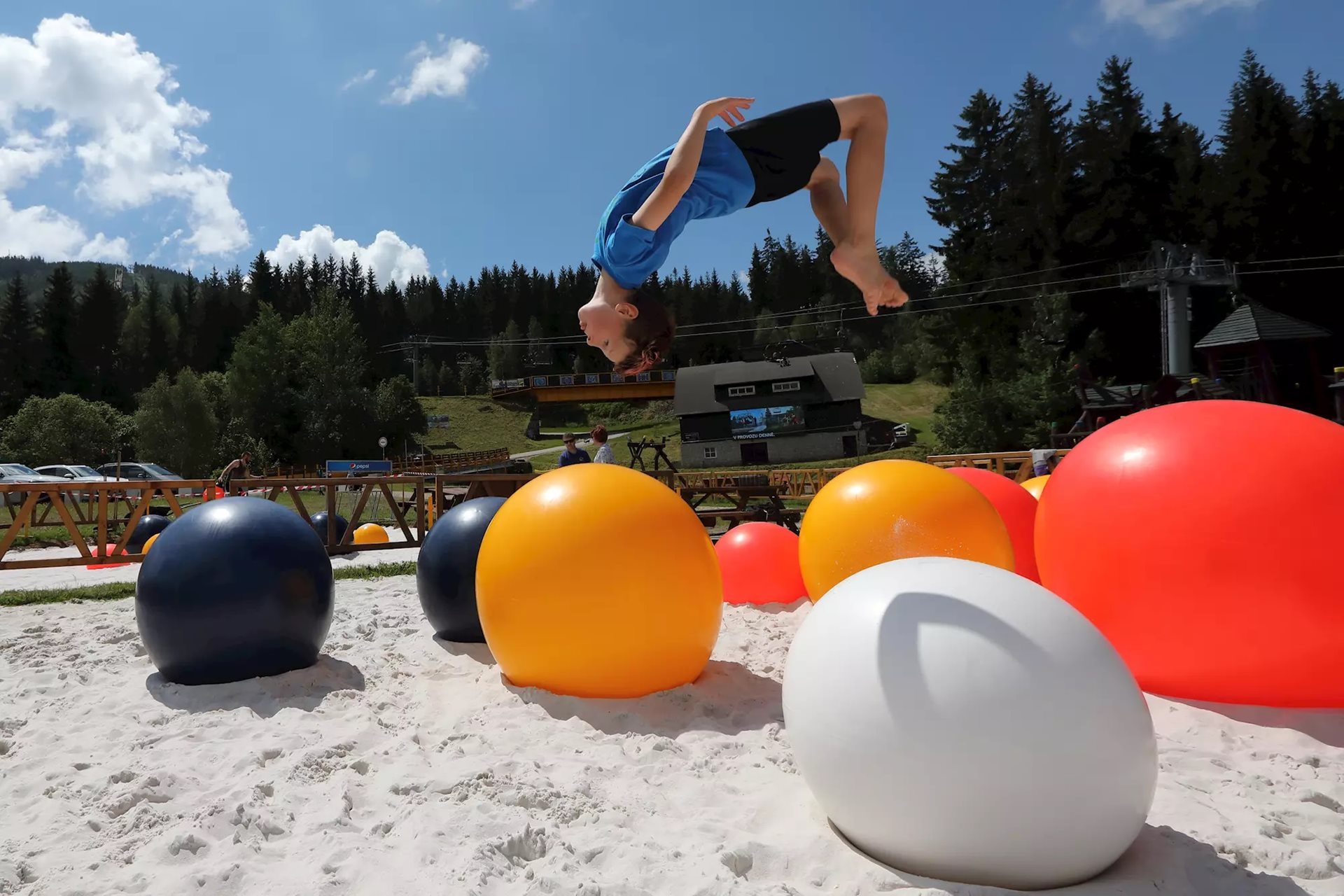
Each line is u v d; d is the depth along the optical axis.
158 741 4.09
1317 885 2.52
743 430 49.41
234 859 2.79
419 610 7.70
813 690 2.70
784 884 2.56
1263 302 47.66
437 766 3.67
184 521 5.26
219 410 72.06
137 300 119.69
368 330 125.69
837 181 2.86
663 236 2.43
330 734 4.14
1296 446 3.89
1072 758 2.32
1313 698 3.83
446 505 15.74
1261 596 3.73
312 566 5.33
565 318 139.00
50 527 17.52
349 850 2.85
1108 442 4.42
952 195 62.19
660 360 2.56
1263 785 3.25
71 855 2.86
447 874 2.64
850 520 5.86
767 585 7.34
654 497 4.68
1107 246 50.03
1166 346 36.69
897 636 2.57
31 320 91.50
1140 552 4.01
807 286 125.69
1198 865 2.58
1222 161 53.50
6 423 61.25
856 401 48.41
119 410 88.31
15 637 6.65
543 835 2.91
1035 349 44.09
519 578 4.50
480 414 93.94
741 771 3.58
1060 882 2.41
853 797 2.55
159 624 4.97
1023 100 62.72
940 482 5.89
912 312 74.31
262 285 128.00
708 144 2.49
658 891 2.52
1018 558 6.70
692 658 4.64
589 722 4.25
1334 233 46.91
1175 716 3.95
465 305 141.25
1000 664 2.41
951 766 2.36
